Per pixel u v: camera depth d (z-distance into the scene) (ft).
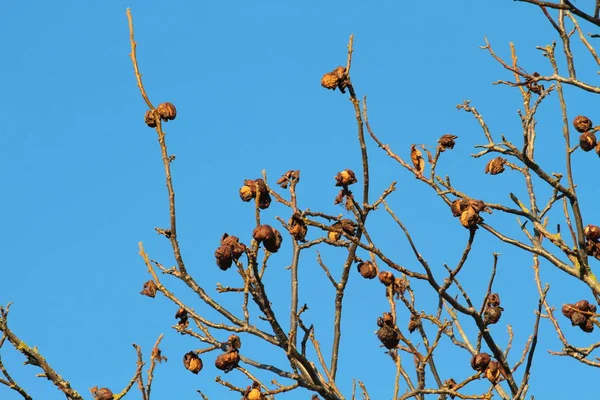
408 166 39.29
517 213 40.83
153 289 33.45
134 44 34.83
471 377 34.53
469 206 33.86
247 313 32.42
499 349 36.09
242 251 31.83
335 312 36.94
